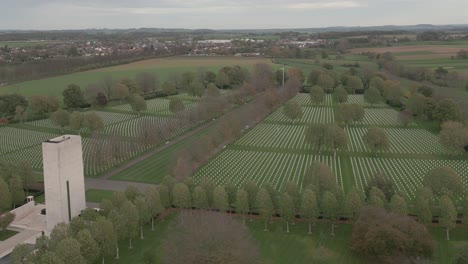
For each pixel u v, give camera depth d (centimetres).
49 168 10750
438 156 16738
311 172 12394
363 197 10906
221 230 8900
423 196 10844
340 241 10200
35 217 11888
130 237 9994
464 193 11025
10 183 12100
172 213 11850
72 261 8231
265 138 19650
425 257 8881
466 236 10319
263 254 9625
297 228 10912
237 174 14888
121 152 16562
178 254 8475
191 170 15075
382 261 9094
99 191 13525
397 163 15962
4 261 9488
